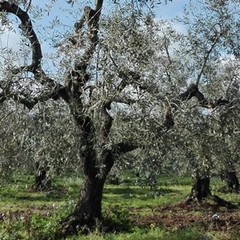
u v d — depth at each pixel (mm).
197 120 13477
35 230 15141
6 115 13570
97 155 13766
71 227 15312
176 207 23922
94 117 12891
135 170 13078
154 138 12328
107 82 12375
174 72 15898
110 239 14445
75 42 13266
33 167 14078
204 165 13992
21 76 13430
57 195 28234
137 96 12273
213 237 14922
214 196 24797
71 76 13289
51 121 13656
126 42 12516
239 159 16609
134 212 21828
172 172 14242
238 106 15586
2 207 23578
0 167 13805
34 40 13844
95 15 13758
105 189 32062
